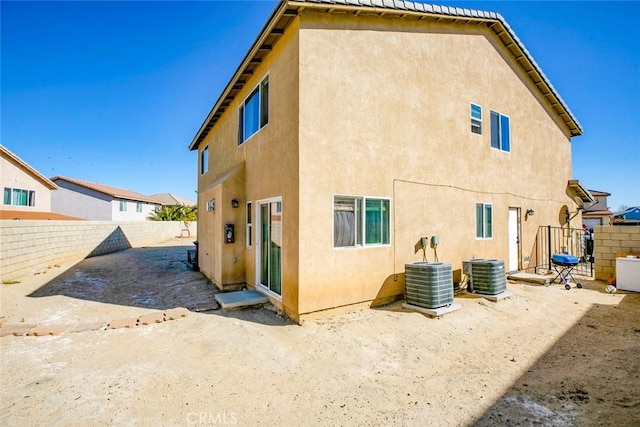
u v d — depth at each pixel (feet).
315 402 11.80
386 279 23.50
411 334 18.33
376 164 23.02
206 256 35.83
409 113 25.09
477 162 30.50
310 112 20.06
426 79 26.40
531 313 22.15
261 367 14.40
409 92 25.16
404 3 23.70
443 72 27.76
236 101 32.17
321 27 20.74
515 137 35.14
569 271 31.65
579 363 14.66
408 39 25.26
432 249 26.40
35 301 25.86
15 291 29.04
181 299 26.35
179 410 11.17
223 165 36.58
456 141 28.58
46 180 77.46
